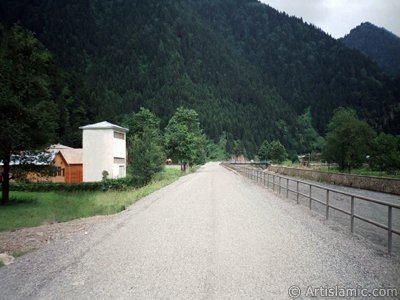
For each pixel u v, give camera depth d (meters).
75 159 51.72
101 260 7.51
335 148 68.25
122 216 14.38
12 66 26.62
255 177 37.59
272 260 7.25
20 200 27.78
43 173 28.58
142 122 91.75
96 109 109.25
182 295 5.44
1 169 36.72
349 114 70.25
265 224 11.48
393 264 6.98
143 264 7.11
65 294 5.61
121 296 5.46
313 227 10.94
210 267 6.82
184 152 65.19
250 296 5.38
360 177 29.92
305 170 44.19
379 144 68.69
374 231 11.26
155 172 42.97
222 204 17.16
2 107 25.25
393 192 24.70
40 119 26.64
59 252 8.51
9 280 6.46
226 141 192.38
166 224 11.75
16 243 10.91
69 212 19.69
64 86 96.62
